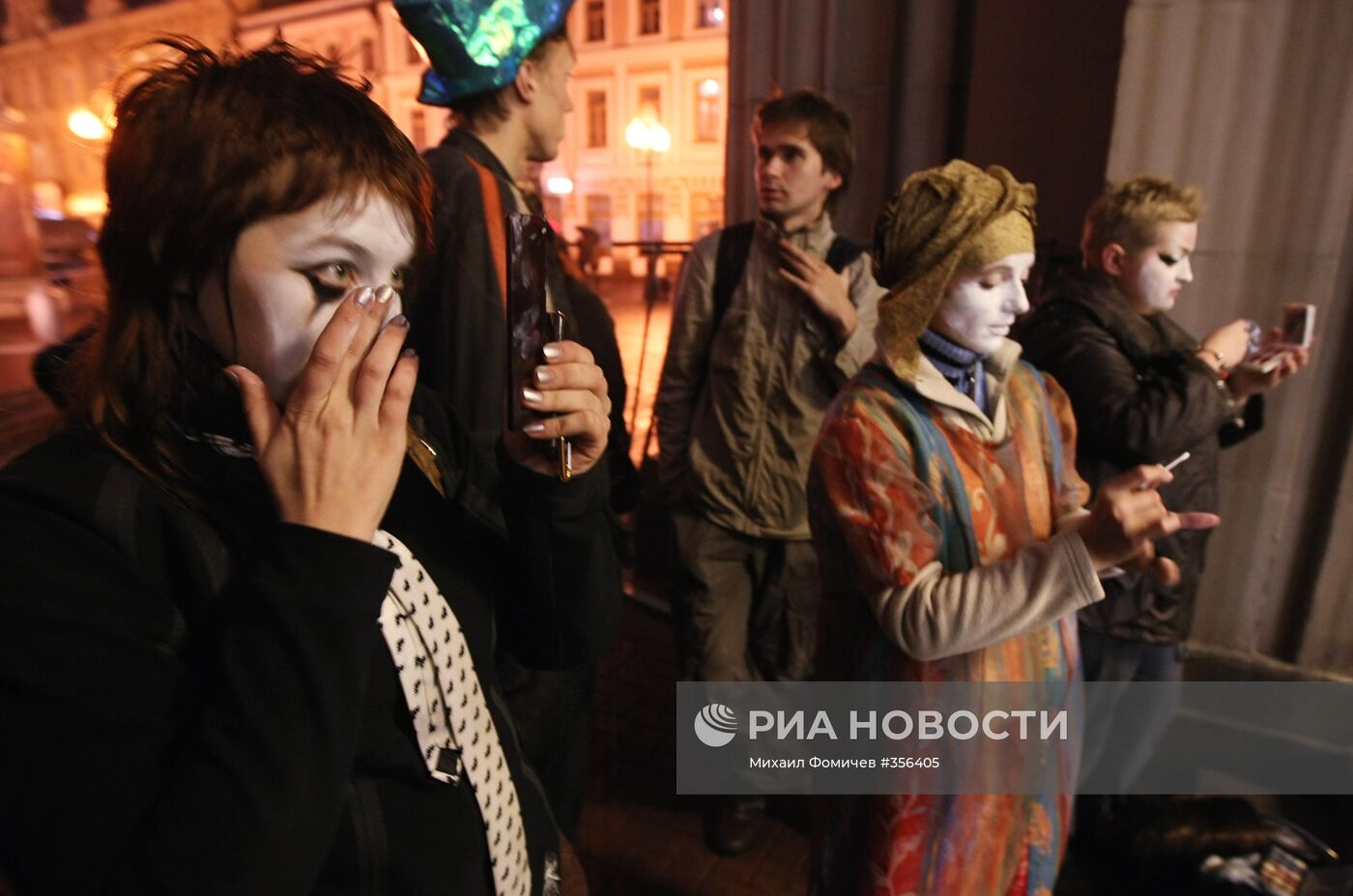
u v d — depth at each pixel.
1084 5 2.56
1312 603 2.25
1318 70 2.00
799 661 2.19
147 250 0.58
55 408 0.67
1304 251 2.09
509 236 0.75
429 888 0.69
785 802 2.29
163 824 0.52
